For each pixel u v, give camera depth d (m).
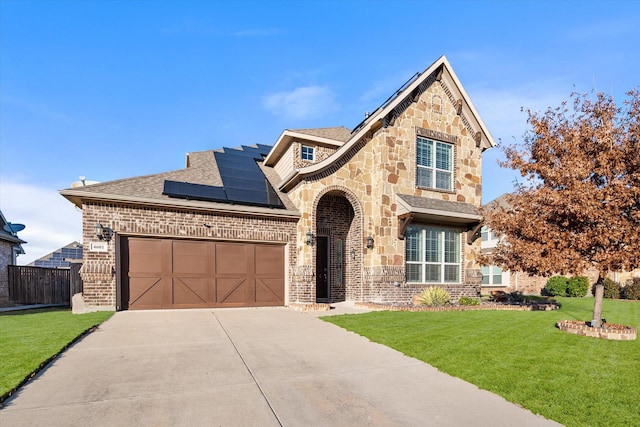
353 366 5.74
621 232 7.42
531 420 3.89
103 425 3.67
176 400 4.33
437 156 15.73
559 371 5.37
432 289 13.56
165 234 11.60
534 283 23.61
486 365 5.69
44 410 4.00
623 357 6.12
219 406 4.18
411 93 15.08
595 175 8.32
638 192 7.22
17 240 18.72
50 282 16.16
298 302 12.68
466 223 15.70
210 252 12.30
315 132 16.67
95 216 10.84
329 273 15.13
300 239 13.24
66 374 5.19
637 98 7.85
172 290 11.73
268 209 12.81
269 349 6.75
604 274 8.16
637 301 18.95
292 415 3.98
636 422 3.77
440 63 15.38
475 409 4.17
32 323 8.83
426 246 14.97
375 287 13.58
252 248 12.91
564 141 8.44
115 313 10.58
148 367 5.56
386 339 7.47
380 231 13.80
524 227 8.98
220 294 12.34
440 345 6.96
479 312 11.94
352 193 14.19
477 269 15.78
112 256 10.92
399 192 14.37
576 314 11.77
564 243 8.23
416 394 4.62
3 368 5.18
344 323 9.32
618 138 7.90
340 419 3.89
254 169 16.58
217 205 12.13
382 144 14.26
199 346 6.90
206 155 17.61
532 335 7.93
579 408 4.11
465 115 16.45
